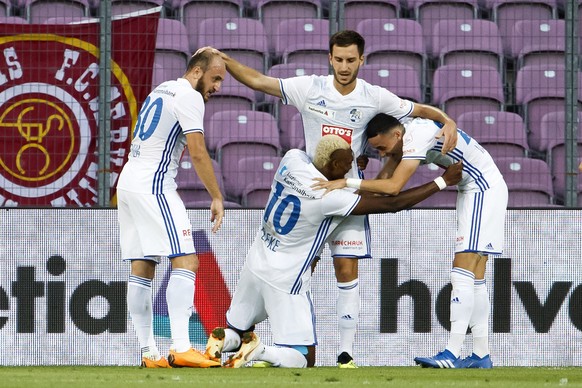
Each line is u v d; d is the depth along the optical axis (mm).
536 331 25344
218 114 29422
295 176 20281
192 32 29844
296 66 30281
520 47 30250
